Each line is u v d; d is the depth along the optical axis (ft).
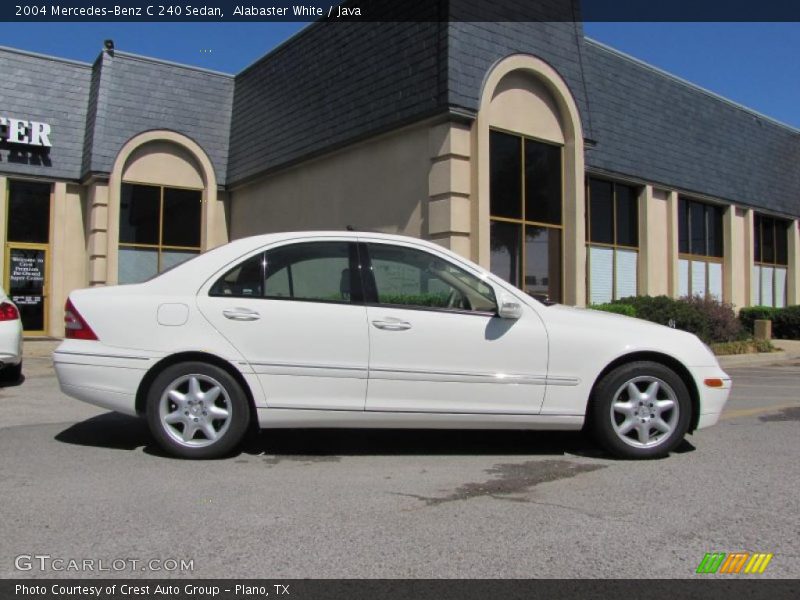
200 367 17.44
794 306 68.85
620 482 16.11
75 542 12.14
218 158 61.57
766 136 74.28
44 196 56.85
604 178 55.36
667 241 60.80
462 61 39.04
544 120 44.73
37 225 56.44
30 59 56.34
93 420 22.49
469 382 17.57
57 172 56.39
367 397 17.44
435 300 18.24
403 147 42.47
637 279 58.54
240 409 17.52
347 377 17.39
